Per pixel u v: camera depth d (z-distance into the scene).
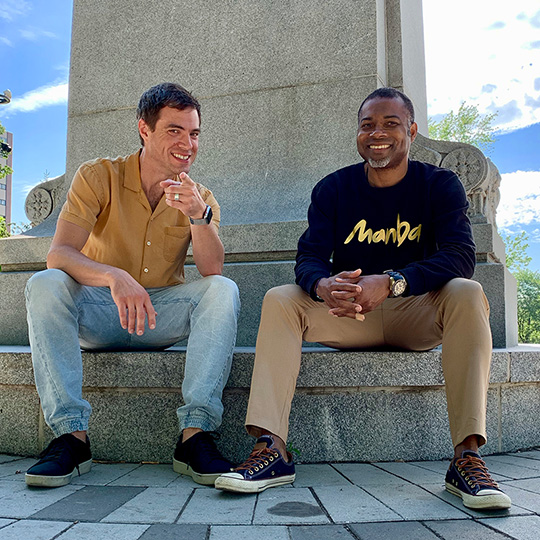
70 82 4.30
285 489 1.79
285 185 3.68
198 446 1.94
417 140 3.74
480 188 3.48
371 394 2.23
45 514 1.53
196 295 2.24
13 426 2.38
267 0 3.94
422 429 2.24
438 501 1.66
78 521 1.47
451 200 2.16
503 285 3.11
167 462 2.23
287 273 3.20
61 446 1.93
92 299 2.23
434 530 1.40
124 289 2.02
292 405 2.22
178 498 1.70
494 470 2.07
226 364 2.07
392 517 1.51
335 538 1.34
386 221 2.25
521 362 2.44
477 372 1.81
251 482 1.73
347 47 3.73
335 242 2.31
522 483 1.88
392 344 2.28
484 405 1.81
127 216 2.34
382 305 2.19
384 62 3.99
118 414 2.29
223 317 2.07
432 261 2.02
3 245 3.68
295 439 2.21
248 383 2.22
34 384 2.32
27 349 2.84
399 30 4.12
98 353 2.30
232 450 2.23
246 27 3.96
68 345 2.02
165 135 2.26
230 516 1.52
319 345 3.02
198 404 1.98
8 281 3.49
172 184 2.19
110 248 2.34
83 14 4.36
